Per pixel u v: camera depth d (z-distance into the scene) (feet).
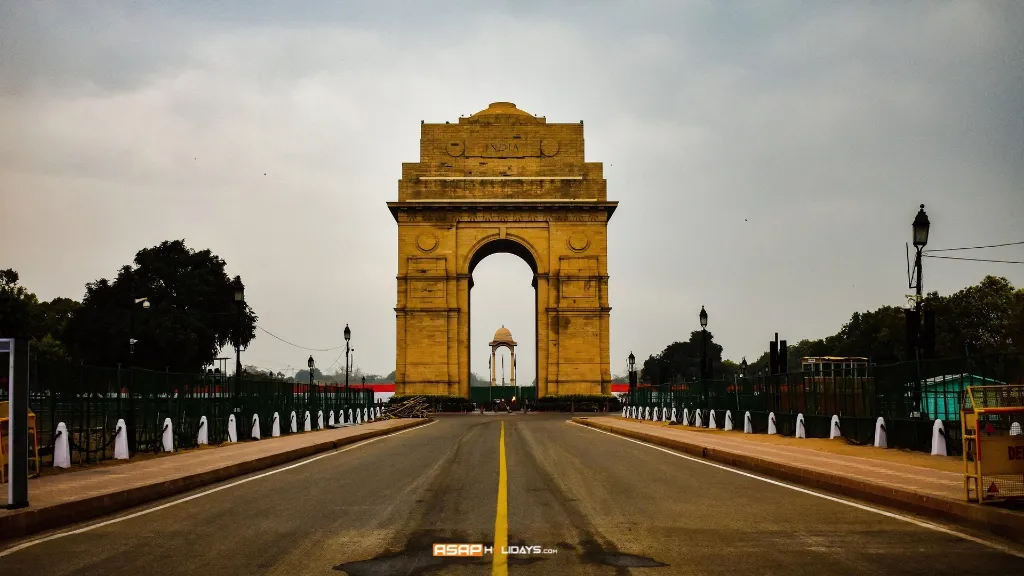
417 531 49.85
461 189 315.58
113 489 63.77
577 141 320.70
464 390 309.01
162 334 326.24
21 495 53.72
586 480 75.82
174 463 88.53
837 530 49.29
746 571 39.29
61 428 84.28
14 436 53.78
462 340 309.63
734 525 51.13
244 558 42.63
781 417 140.97
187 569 40.29
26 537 48.91
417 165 318.04
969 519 50.90
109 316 333.83
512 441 134.00
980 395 53.67
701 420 176.65
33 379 81.66
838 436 119.24
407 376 306.14
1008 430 63.31
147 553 43.93
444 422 229.25
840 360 232.73
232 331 363.97
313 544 46.06
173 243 360.69
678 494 65.67
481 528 50.75
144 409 105.09
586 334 310.04
